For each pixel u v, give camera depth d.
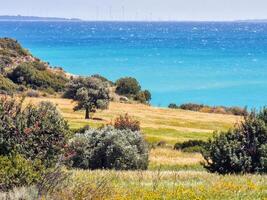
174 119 152.25
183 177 31.72
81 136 52.66
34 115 26.11
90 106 140.50
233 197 22.19
